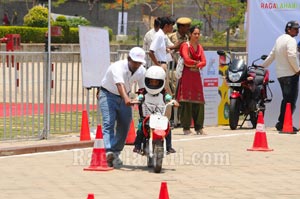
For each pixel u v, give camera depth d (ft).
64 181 43.11
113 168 47.29
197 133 63.10
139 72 46.37
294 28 64.80
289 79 65.00
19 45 132.67
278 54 65.16
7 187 41.34
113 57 63.82
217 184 42.93
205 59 62.90
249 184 43.11
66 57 60.08
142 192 40.42
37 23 171.73
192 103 62.34
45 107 58.49
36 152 53.26
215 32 180.24
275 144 58.44
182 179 44.19
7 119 65.21
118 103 46.91
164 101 46.62
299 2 69.41
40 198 38.73
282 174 46.26
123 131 47.39
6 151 51.70
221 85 70.03
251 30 69.26
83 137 57.11
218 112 70.03
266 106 69.72
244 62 67.62
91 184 42.37
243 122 68.39
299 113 69.77
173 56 65.87
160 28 65.57
